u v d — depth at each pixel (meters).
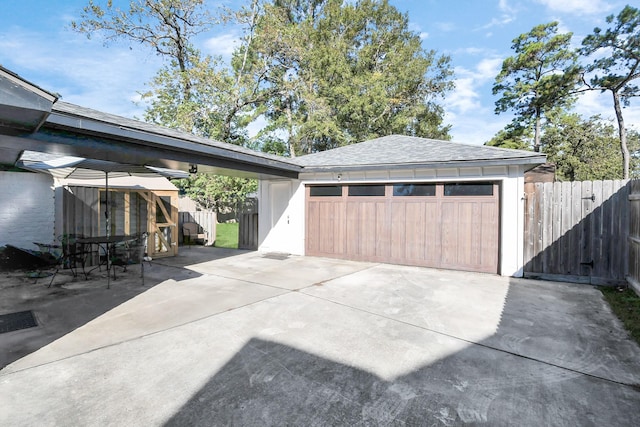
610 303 5.24
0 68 2.52
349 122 22.86
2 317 4.51
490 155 7.48
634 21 21.20
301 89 21.34
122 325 4.23
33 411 2.47
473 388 2.83
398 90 23.91
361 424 2.37
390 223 8.72
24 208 8.30
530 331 4.09
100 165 6.39
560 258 6.85
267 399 2.66
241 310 4.83
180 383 2.88
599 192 6.53
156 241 9.73
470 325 4.29
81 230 8.20
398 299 5.43
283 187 10.52
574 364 3.26
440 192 8.11
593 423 2.38
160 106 18.78
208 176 17.06
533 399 2.68
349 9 25.67
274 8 21.45
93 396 2.67
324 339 3.81
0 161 6.37
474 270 7.73
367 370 3.12
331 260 9.26
